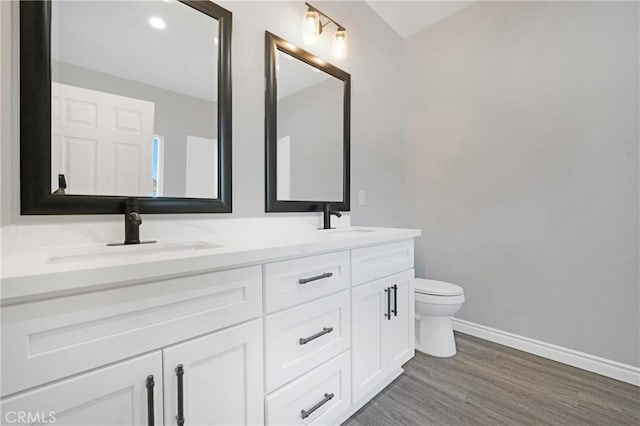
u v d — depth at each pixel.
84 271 0.63
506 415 1.38
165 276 0.76
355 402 1.34
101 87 1.08
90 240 1.04
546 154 1.89
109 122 1.10
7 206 0.88
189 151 1.29
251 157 1.51
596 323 1.72
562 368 1.78
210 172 1.35
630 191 1.60
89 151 1.05
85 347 0.65
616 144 1.64
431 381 1.65
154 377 0.74
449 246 2.38
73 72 1.03
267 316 0.99
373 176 2.31
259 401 0.96
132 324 0.71
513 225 2.04
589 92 1.72
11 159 0.90
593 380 1.65
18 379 0.58
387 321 1.54
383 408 1.43
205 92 1.34
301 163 1.76
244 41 1.48
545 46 1.88
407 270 1.70
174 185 1.25
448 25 2.36
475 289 2.24
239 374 0.91
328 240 1.21
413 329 1.75
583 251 1.76
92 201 1.04
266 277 0.99
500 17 2.08
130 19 1.16
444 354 1.92
